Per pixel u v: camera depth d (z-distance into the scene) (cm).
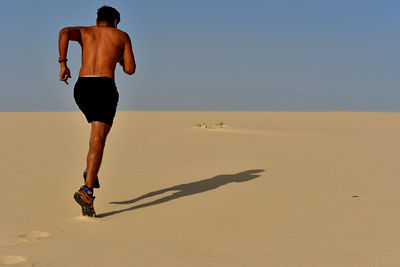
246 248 408
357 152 1238
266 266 359
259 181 761
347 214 543
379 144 1501
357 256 390
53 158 1040
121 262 361
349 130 2341
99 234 445
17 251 383
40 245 402
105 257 373
